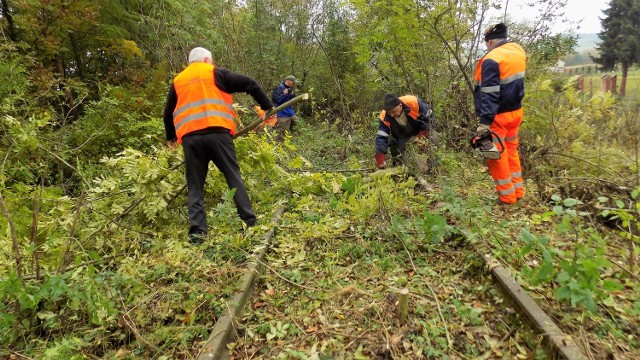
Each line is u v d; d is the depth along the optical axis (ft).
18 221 12.42
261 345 8.73
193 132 13.39
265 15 40.70
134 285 9.93
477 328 8.87
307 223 13.43
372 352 8.25
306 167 23.00
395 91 28.53
